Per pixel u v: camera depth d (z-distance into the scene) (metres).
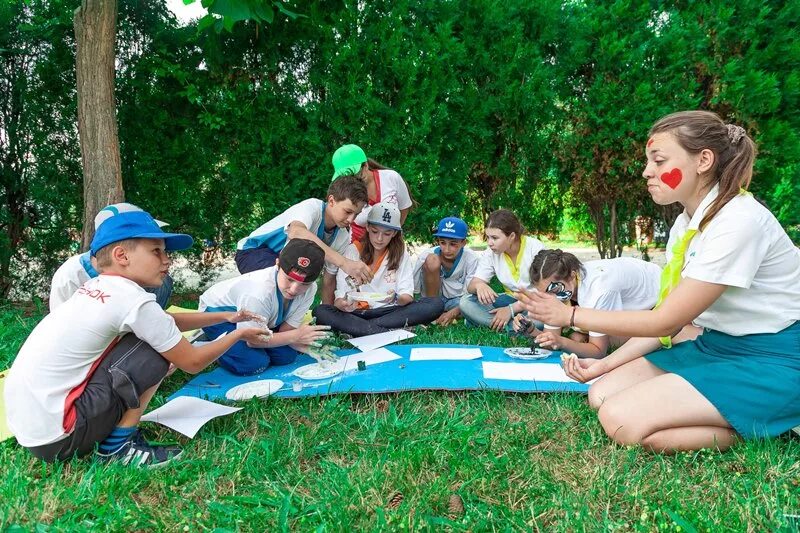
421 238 5.94
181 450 2.41
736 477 2.17
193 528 1.90
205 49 5.37
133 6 5.44
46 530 1.86
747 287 2.24
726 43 5.89
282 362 3.68
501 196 6.11
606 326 2.40
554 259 3.52
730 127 2.33
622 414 2.43
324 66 5.55
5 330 4.16
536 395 3.02
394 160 5.50
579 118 5.92
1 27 5.24
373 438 2.53
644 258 6.64
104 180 4.68
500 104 5.72
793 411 2.33
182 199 5.70
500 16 5.62
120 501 2.06
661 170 2.40
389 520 1.87
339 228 4.42
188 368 2.48
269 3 4.96
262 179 5.54
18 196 5.66
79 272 3.07
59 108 5.55
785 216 6.10
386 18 5.40
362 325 4.24
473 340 4.20
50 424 2.19
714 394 2.34
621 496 2.08
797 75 5.92
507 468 2.26
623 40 5.62
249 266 4.32
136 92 5.52
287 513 1.96
